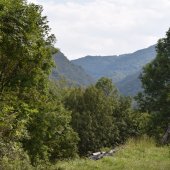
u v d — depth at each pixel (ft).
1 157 49.16
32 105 70.08
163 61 157.69
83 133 281.13
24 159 52.90
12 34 46.60
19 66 57.93
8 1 44.96
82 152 281.95
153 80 158.30
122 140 316.40
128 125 319.27
